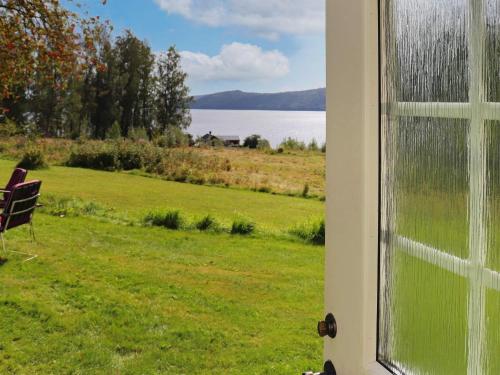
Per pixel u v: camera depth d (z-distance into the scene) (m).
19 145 14.03
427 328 0.66
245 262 6.10
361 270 0.77
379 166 0.74
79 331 3.90
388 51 0.71
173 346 3.74
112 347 3.68
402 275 0.71
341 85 0.81
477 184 0.58
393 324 0.73
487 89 0.56
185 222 7.77
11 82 8.53
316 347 3.78
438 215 0.64
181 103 17.88
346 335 0.82
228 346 3.78
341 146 0.81
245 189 11.38
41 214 8.09
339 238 0.83
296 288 5.19
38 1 7.84
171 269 5.67
